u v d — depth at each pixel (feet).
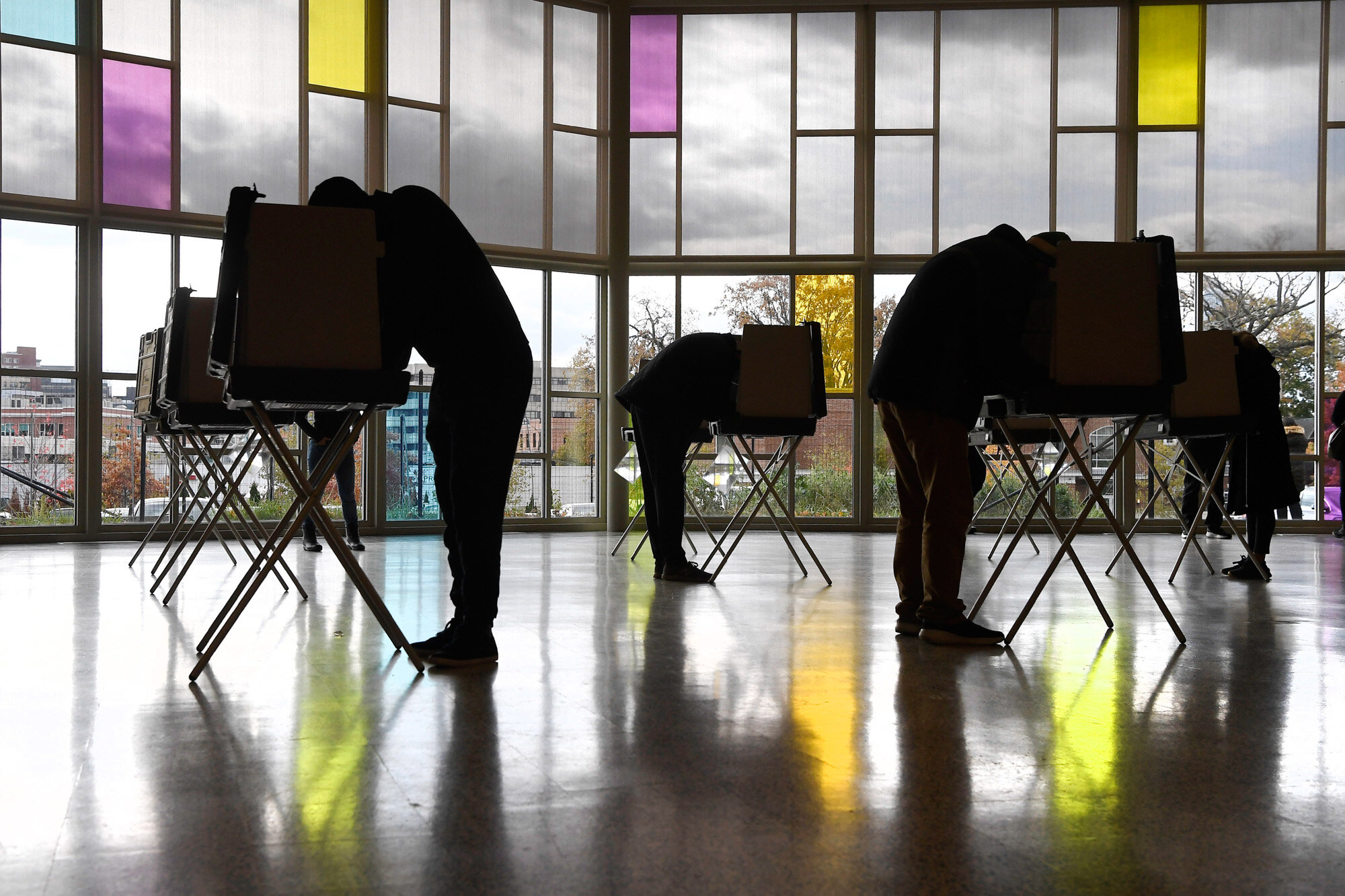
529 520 29.71
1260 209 30.22
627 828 4.74
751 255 31.01
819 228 30.99
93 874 4.17
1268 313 30.19
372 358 8.43
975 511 28.68
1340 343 29.94
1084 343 9.97
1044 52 30.66
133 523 25.34
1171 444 29.68
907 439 10.33
